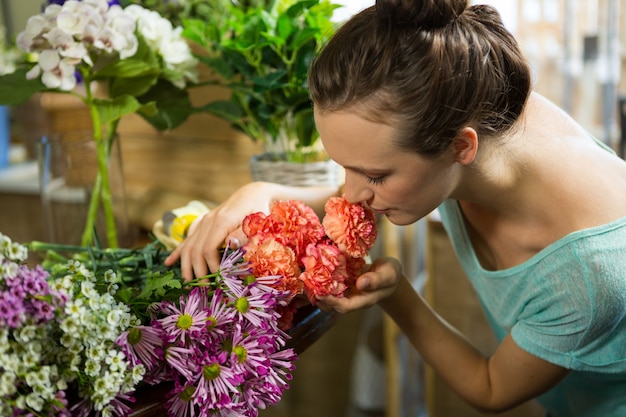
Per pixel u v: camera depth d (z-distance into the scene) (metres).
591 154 1.10
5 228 2.29
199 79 1.69
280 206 0.95
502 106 0.96
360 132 0.89
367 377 2.55
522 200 1.07
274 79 1.32
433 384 2.29
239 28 1.42
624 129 2.12
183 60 1.39
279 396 0.89
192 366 0.84
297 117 1.40
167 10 1.61
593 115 2.40
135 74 1.33
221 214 1.06
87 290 0.79
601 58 2.32
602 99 2.37
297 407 2.71
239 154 1.70
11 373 0.72
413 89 0.86
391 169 0.92
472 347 1.25
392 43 0.87
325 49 0.91
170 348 0.84
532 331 1.12
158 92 1.46
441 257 2.23
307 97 1.36
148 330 0.83
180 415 0.85
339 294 0.97
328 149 0.94
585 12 2.31
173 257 1.05
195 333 0.84
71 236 1.41
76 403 0.80
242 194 1.10
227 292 0.89
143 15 1.36
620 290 1.03
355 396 2.60
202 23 1.47
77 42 1.23
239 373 0.85
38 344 0.74
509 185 1.06
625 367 1.12
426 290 2.17
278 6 1.43
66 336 0.77
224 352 0.85
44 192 1.40
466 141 0.93
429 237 2.15
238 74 1.47
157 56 1.38
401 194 0.94
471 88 0.90
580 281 1.03
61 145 1.37
